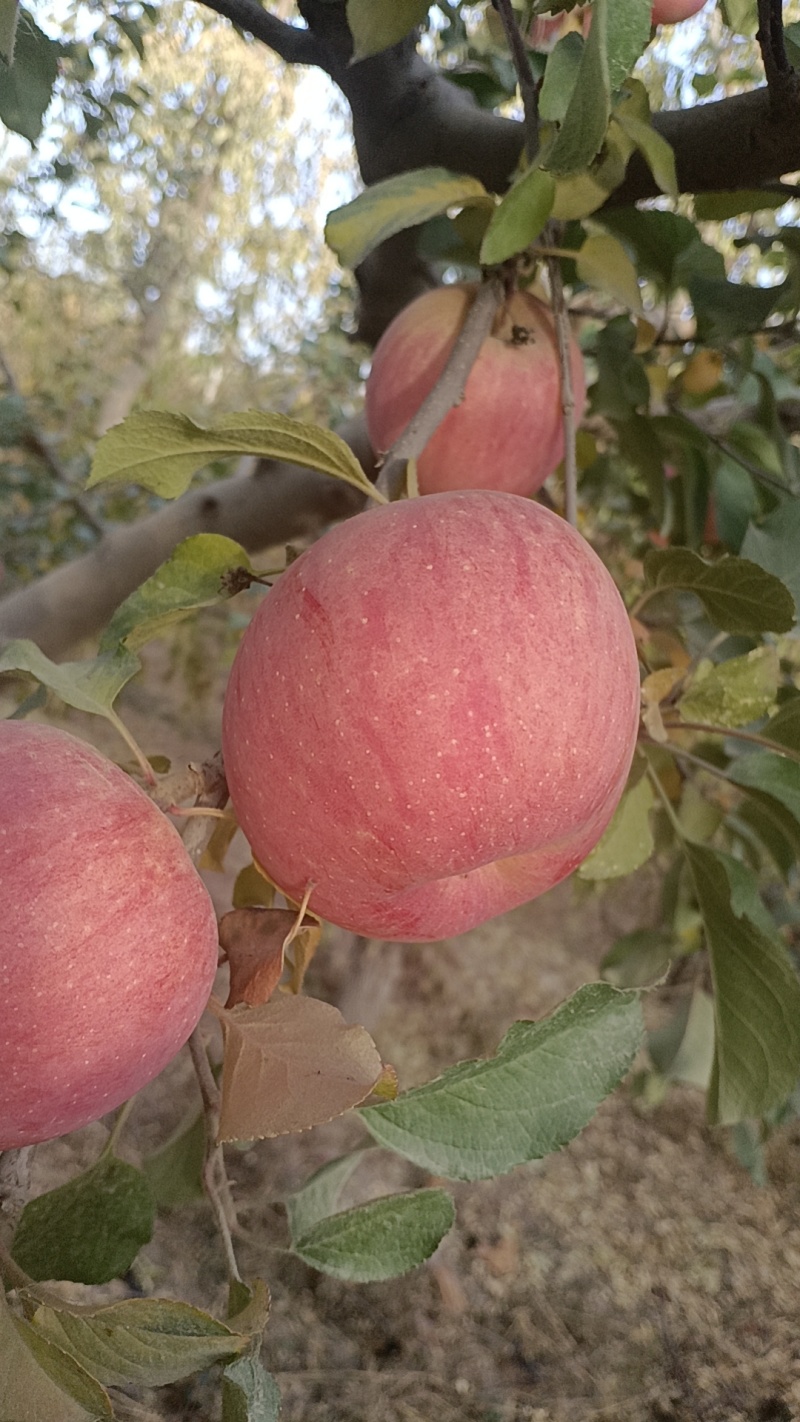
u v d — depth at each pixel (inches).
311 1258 7.9
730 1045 11.5
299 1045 6.7
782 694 13.7
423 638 6.4
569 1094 8.5
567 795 6.8
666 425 14.9
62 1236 7.5
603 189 10.1
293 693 6.6
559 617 6.7
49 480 34.8
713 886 11.7
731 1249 26.9
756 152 9.8
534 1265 26.1
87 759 7.0
